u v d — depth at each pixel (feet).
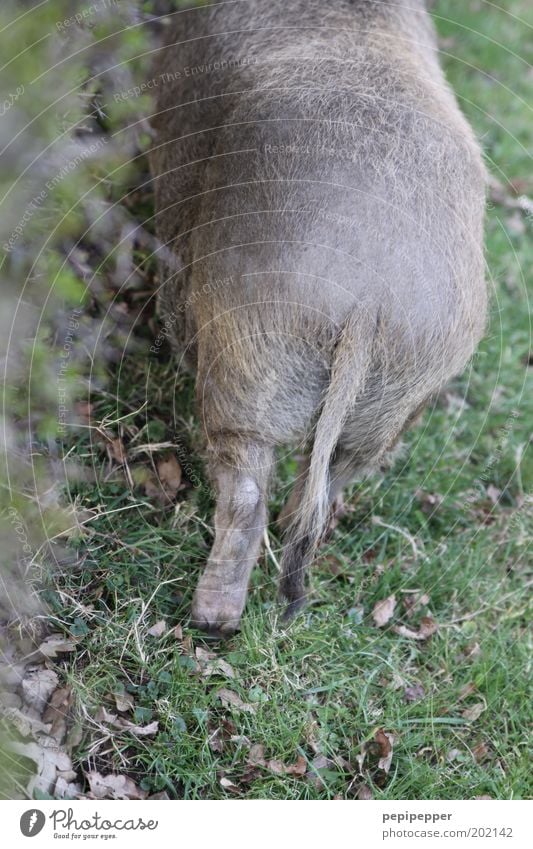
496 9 20.39
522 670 10.95
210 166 10.07
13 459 10.16
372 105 9.41
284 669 10.06
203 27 11.42
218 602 9.92
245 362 9.16
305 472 10.05
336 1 11.03
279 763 9.47
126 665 9.84
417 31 11.80
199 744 9.44
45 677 9.45
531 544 12.40
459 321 9.26
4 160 9.73
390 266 8.64
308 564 9.67
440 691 10.52
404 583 11.46
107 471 11.15
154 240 12.14
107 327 11.66
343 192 8.80
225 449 9.66
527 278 15.61
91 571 10.36
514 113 18.47
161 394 12.00
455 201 9.28
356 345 8.71
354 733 9.95
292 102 9.48
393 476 12.60
